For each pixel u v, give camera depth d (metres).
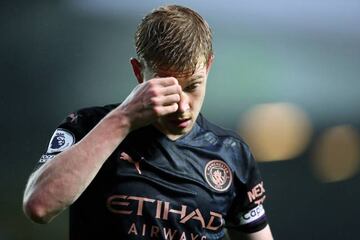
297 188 12.70
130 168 4.71
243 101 12.71
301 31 12.74
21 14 12.52
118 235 4.60
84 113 4.94
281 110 12.76
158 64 4.39
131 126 4.26
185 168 4.84
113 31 12.62
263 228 5.35
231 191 5.03
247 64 12.72
